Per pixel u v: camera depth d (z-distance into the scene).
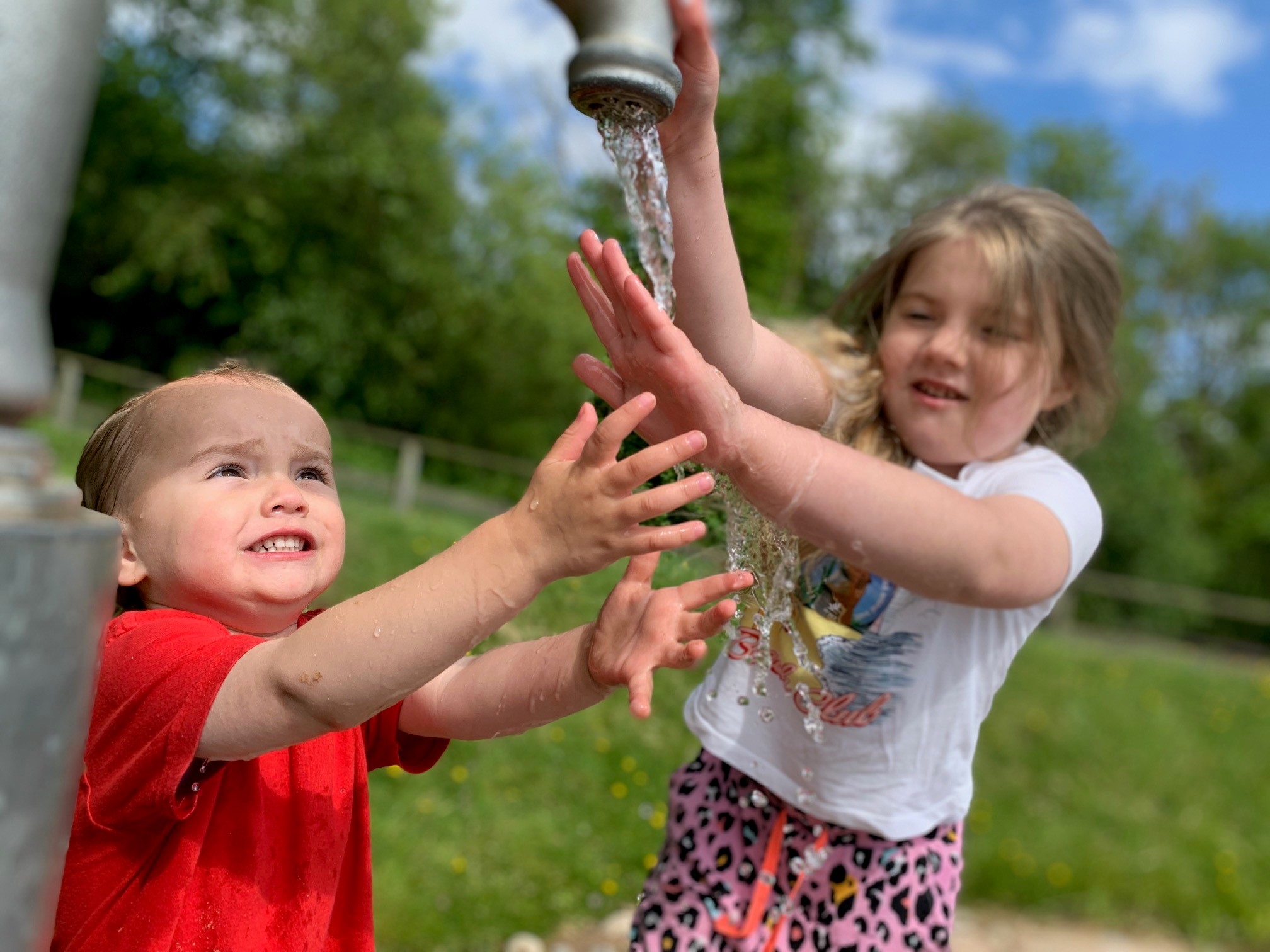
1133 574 19.83
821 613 1.48
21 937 0.57
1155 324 28.47
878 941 1.49
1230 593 25.78
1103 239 1.63
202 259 15.38
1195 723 5.37
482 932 2.44
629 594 1.21
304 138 16.45
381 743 1.31
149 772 0.97
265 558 1.15
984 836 3.66
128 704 1.00
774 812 1.56
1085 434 1.77
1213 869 3.62
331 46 16.47
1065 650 6.66
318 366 16.50
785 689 1.52
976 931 3.19
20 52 0.54
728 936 1.52
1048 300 1.53
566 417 18.52
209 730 0.97
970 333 1.53
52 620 0.56
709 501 1.45
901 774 1.50
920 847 1.53
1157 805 4.21
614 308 1.06
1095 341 1.62
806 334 1.61
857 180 24.17
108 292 15.19
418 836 2.64
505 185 17.28
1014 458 1.56
